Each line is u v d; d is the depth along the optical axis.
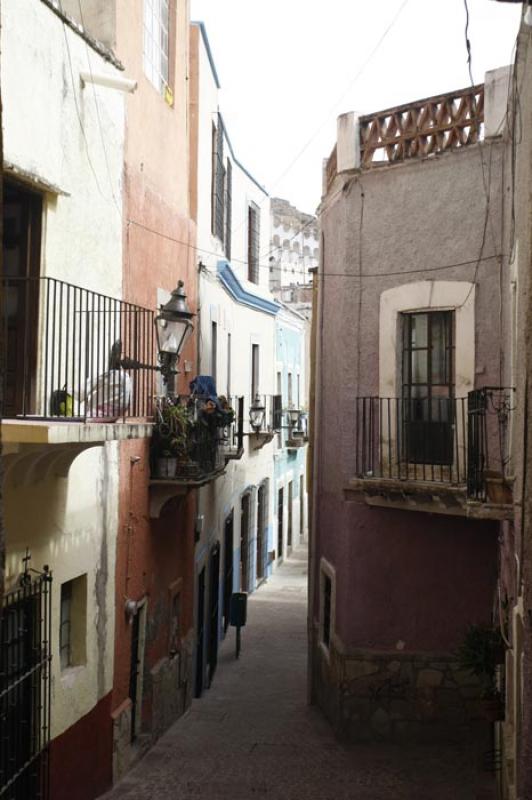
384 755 11.48
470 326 10.89
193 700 14.57
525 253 7.28
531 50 7.00
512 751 8.17
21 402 7.84
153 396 11.22
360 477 11.81
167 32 12.51
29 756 7.33
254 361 24.28
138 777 10.25
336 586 12.79
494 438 10.30
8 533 6.96
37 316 7.93
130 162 10.46
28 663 7.36
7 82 7.09
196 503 14.77
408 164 11.61
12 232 7.94
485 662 9.30
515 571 8.01
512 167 9.42
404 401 11.52
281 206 41.16
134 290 10.66
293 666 17.12
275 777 10.51
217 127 17.12
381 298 11.91
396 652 12.06
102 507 9.34
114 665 9.84
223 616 19.41
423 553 12.06
